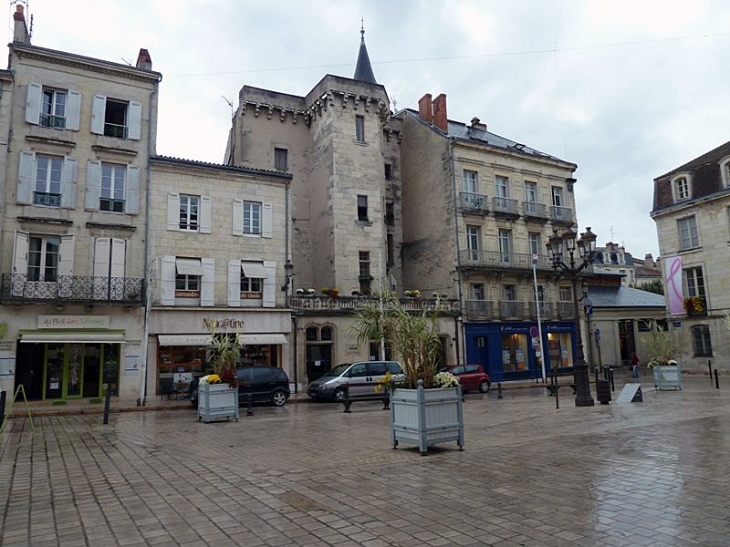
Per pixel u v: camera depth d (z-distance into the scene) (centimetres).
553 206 3656
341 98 3164
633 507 564
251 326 2491
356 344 2759
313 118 3334
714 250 3394
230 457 937
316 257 3203
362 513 571
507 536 489
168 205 2408
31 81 2198
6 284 2038
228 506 613
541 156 3666
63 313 2128
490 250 3341
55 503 642
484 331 3198
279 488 691
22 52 2180
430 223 3459
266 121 3275
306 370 2666
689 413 1364
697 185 3497
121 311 2228
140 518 575
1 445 1112
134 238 2311
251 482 731
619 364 3956
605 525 511
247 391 2012
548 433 1101
